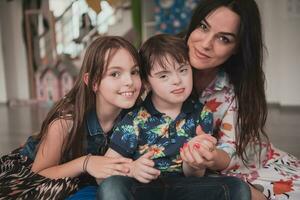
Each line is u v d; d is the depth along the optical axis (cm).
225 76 123
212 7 110
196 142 95
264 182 123
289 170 132
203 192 101
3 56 447
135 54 107
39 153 112
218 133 122
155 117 108
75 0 321
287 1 362
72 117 109
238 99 121
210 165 103
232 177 104
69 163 106
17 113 397
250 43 114
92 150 115
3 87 450
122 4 419
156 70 105
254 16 112
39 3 439
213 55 113
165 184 102
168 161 106
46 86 443
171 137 107
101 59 105
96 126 112
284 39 370
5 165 124
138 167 93
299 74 370
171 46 106
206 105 120
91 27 424
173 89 105
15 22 446
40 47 452
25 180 108
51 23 439
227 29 110
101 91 108
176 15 380
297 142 260
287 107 379
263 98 122
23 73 456
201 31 113
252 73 118
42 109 415
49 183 104
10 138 290
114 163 99
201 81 123
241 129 121
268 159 138
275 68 385
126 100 106
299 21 362
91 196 103
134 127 106
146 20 407
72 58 446
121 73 105
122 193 90
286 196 121
